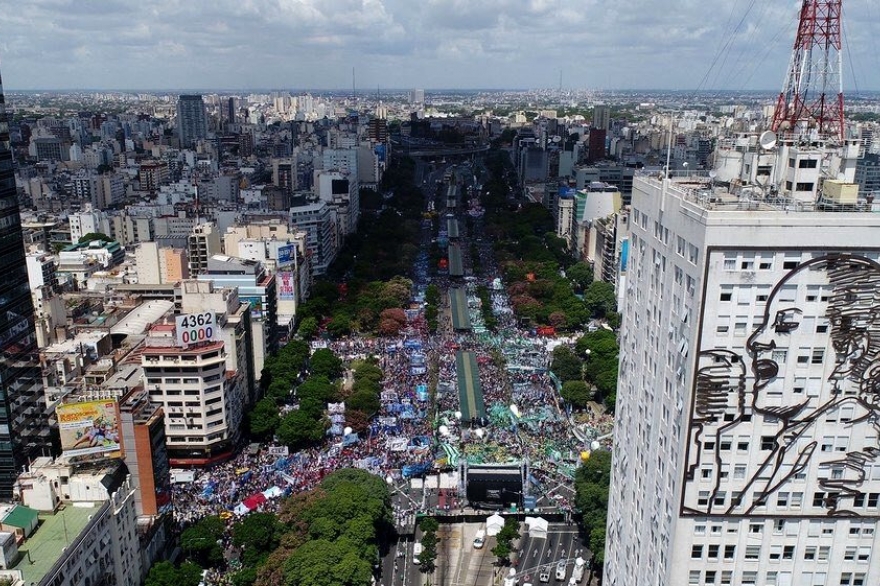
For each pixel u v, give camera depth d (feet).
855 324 400.47
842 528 437.99
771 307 400.67
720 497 433.89
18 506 583.58
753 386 412.57
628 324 542.16
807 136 473.67
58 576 542.16
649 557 493.77
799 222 386.52
